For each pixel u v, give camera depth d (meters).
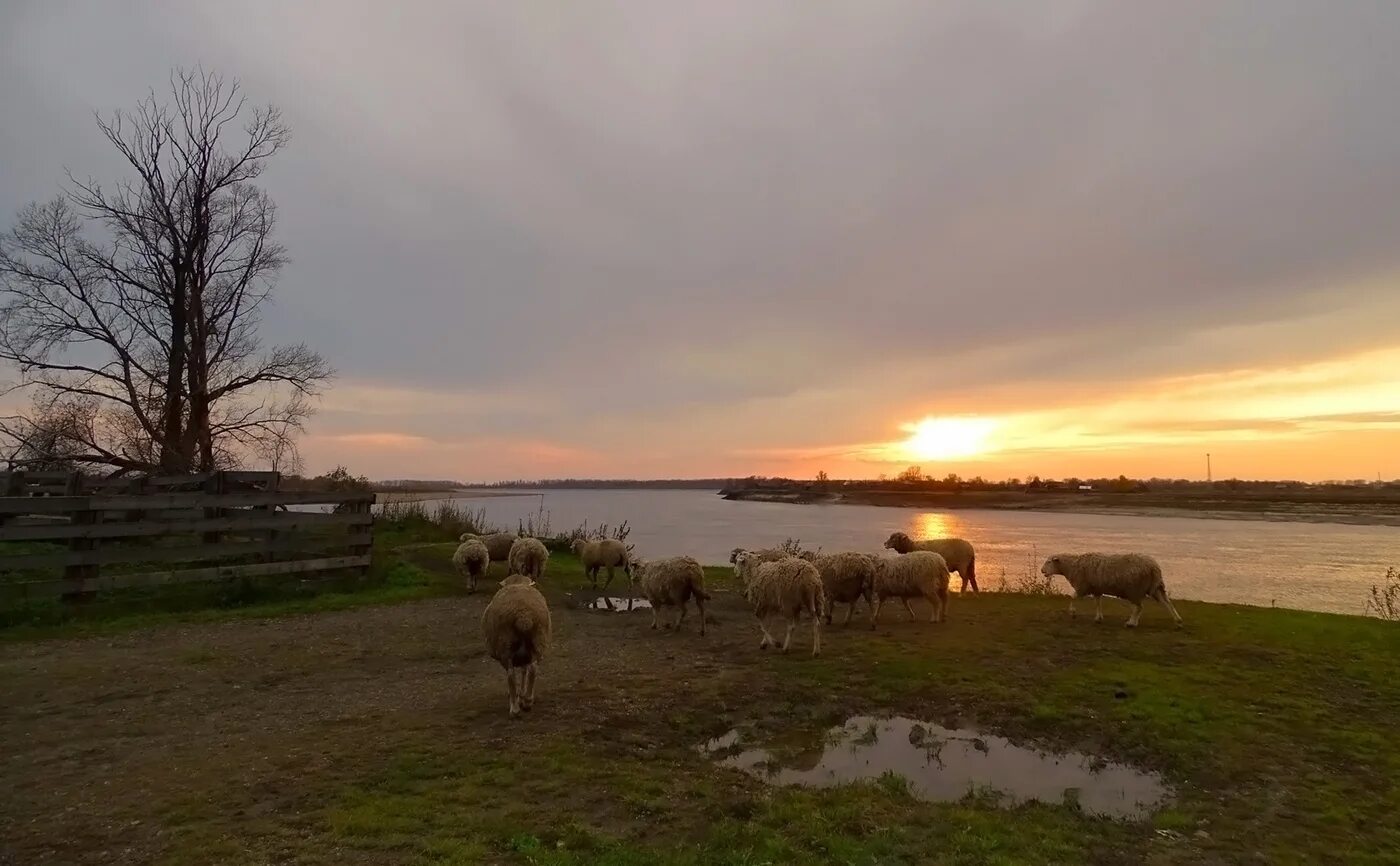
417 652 11.34
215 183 25.56
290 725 7.91
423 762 6.81
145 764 6.79
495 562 22.59
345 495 17.89
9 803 5.94
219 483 16.23
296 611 14.62
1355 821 6.03
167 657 10.92
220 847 5.18
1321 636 11.72
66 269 23.73
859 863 5.23
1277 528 61.41
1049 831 5.86
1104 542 46.53
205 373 25.27
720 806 6.13
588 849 5.28
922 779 6.98
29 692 9.12
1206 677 9.55
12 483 17.77
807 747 7.75
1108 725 8.09
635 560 17.23
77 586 13.61
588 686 9.40
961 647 11.24
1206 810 6.29
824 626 13.13
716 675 9.92
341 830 5.41
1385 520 70.25
